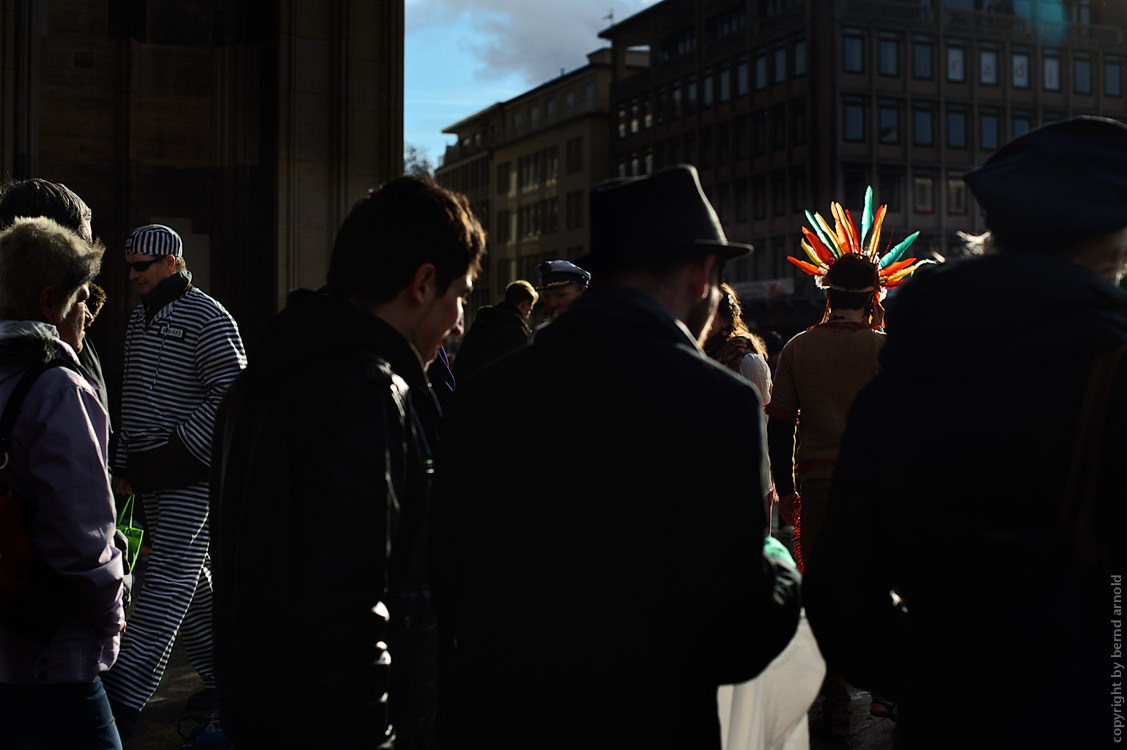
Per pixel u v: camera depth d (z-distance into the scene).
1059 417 1.41
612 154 69.44
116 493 4.20
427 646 1.81
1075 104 56.50
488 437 1.64
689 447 1.49
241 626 1.64
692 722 1.54
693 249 1.68
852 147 52.06
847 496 1.61
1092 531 1.41
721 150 59.03
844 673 1.67
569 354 1.61
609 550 1.52
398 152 8.62
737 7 58.41
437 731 1.70
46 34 8.02
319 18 8.34
